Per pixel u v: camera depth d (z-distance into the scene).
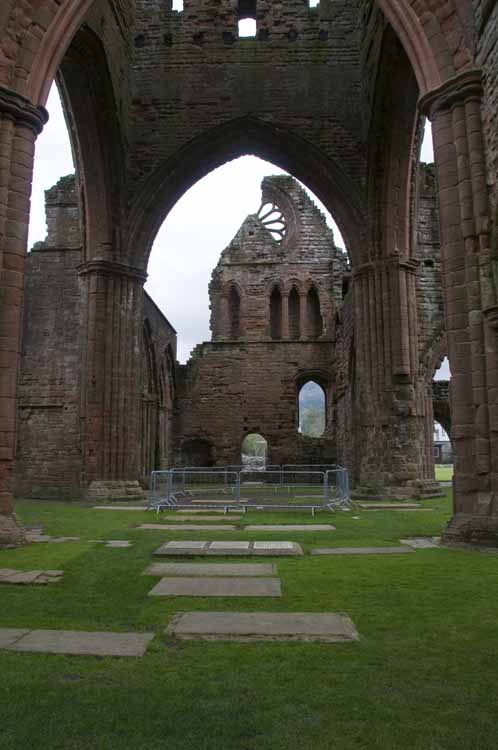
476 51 9.50
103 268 18.50
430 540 8.96
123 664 3.88
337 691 3.47
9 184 9.86
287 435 32.16
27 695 3.40
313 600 5.40
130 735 2.97
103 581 6.22
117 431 18.08
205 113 20.11
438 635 4.45
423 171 21.20
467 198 9.28
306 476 29.80
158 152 19.92
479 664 3.89
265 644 4.26
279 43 20.50
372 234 18.75
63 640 4.36
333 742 2.90
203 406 32.78
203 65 20.41
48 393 20.98
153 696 3.40
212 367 33.00
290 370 32.72
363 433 18.36
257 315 33.34
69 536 9.54
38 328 21.38
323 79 20.22
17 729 3.02
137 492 17.86
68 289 21.55
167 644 4.28
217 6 20.80
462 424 8.96
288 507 13.09
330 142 19.81
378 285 18.48
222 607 5.18
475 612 5.04
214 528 10.32
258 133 20.20
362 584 6.00
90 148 18.28
